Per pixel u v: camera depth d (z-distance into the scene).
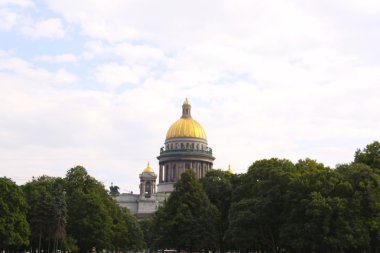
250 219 113.94
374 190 104.00
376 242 106.69
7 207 108.38
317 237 103.62
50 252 135.50
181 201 134.75
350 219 102.12
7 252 135.00
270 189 115.81
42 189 124.62
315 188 107.44
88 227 131.12
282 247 122.69
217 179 150.88
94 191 143.12
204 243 128.62
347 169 114.12
